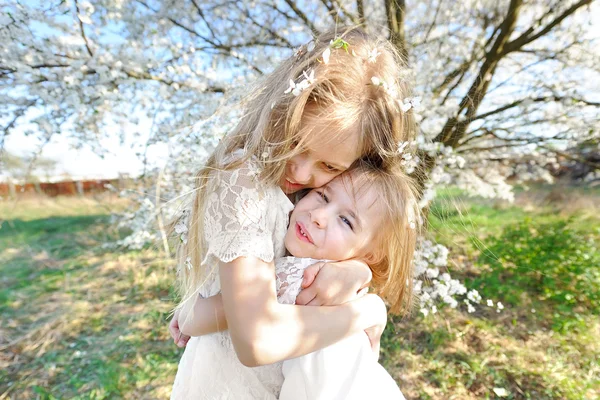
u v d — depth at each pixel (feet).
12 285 13.82
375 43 3.09
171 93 10.18
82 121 9.67
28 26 8.35
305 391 2.77
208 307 2.95
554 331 10.55
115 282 13.51
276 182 2.80
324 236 2.95
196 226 2.97
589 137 13.02
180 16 10.84
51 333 10.55
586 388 8.47
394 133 2.98
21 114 9.48
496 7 11.69
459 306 11.75
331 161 2.72
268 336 2.43
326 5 10.77
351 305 2.86
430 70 10.60
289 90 2.53
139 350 9.72
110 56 9.00
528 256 13.93
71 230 20.42
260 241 2.55
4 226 21.22
